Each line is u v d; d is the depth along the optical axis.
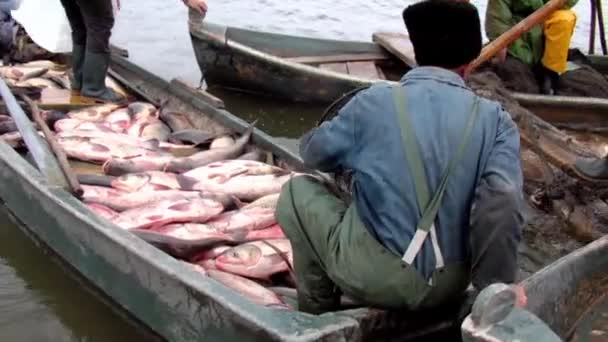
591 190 5.07
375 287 2.72
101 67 5.87
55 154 4.55
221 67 7.03
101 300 3.96
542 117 6.40
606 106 6.34
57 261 4.29
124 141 5.16
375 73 7.52
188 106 5.81
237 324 2.89
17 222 4.68
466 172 2.61
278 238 4.07
